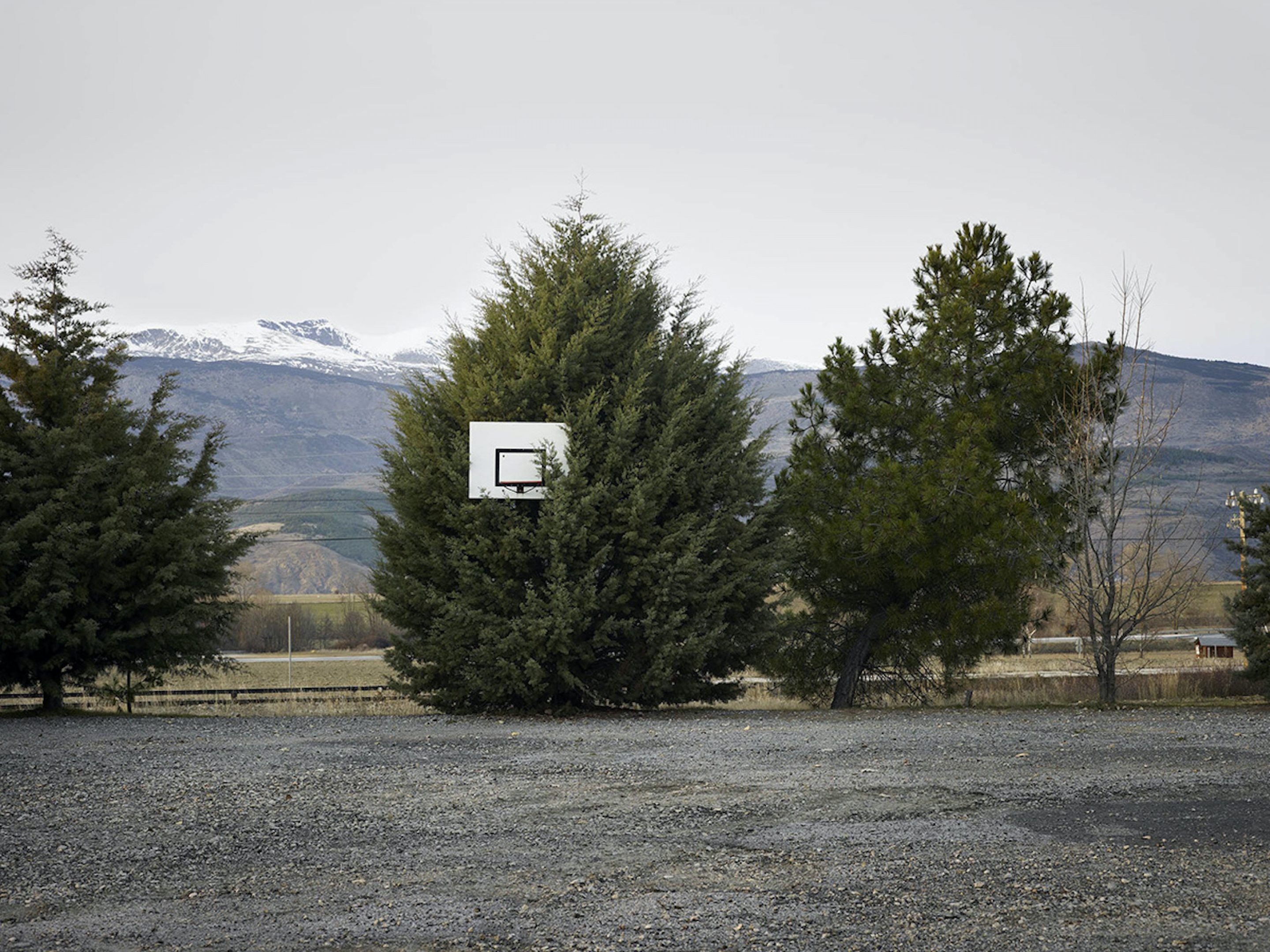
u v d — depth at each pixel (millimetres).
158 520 20766
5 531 19156
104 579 19781
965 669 21344
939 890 7133
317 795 10773
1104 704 20047
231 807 10195
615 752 13656
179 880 7668
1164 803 9758
